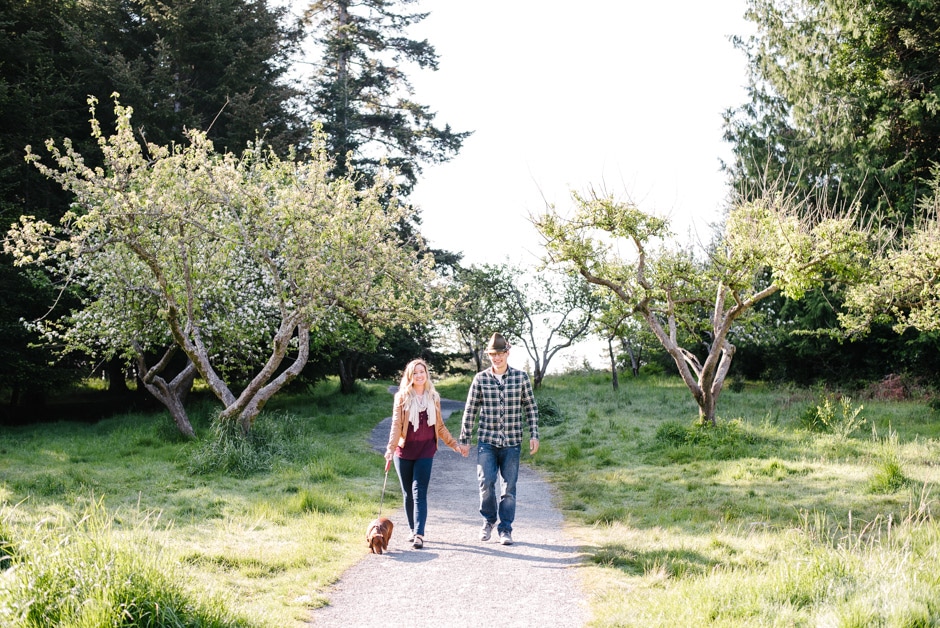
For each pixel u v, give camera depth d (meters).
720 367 14.02
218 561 6.03
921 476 9.40
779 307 26.48
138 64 21.81
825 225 12.23
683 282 14.15
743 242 12.98
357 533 7.39
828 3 23.70
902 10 22.23
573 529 7.73
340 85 31.19
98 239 13.47
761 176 23.75
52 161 20.08
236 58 23.61
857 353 25.56
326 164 13.06
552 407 18.44
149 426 16.25
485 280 27.94
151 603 4.00
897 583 4.55
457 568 6.11
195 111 23.67
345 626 4.73
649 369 34.09
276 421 14.76
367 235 12.61
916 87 22.45
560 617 4.94
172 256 13.11
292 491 9.94
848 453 11.48
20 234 11.78
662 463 11.78
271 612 4.79
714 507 8.55
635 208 13.08
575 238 13.46
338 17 34.69
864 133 24.12
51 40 22.41
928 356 22.77
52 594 3.95
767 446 12.27
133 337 14.68
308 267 12.16
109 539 4.54
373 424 19.83
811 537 6.41
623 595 5.32
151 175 12.55
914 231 16.11
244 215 12.99
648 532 7.41
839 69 24.64
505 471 7.04
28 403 21.88
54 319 18.75
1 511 5.26
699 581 5.28
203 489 9.59
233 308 15.06
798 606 4.64
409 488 6.99
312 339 19.70
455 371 36.03
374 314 13.31
